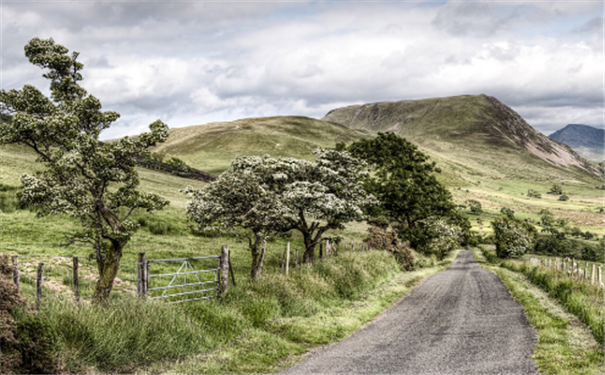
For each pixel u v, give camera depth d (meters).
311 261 21.98
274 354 8.59
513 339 9.95
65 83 11.85
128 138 11.30
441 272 30.08
